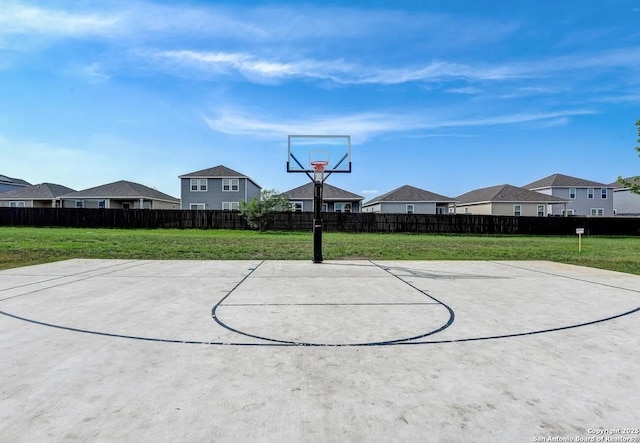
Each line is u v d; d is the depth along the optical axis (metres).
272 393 2.60
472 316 4.80
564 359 3.29
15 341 3.67
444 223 29.62
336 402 2.48
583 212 39.00
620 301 5.78
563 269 9.77
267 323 4.41
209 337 3.85
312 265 10.09
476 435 2.10
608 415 2.34
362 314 4.88
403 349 3.54
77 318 4.55
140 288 6.59
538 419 2.28
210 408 2.39
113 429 2.13
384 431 2.14
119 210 28.02
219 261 10.78
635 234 30.22
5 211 28.28
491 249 15.94
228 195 33.84
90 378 2.82
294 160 12.30
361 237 23.27
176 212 28.22
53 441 2.01
